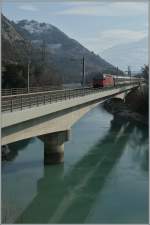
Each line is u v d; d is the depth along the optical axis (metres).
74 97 58.47
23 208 37.44
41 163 54.84
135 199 41.34
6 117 33.78
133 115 112.81
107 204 40.03
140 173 51.34
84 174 50.81
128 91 130.25
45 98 46.78
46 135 54.38
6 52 124.31
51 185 45.81
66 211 38.28
